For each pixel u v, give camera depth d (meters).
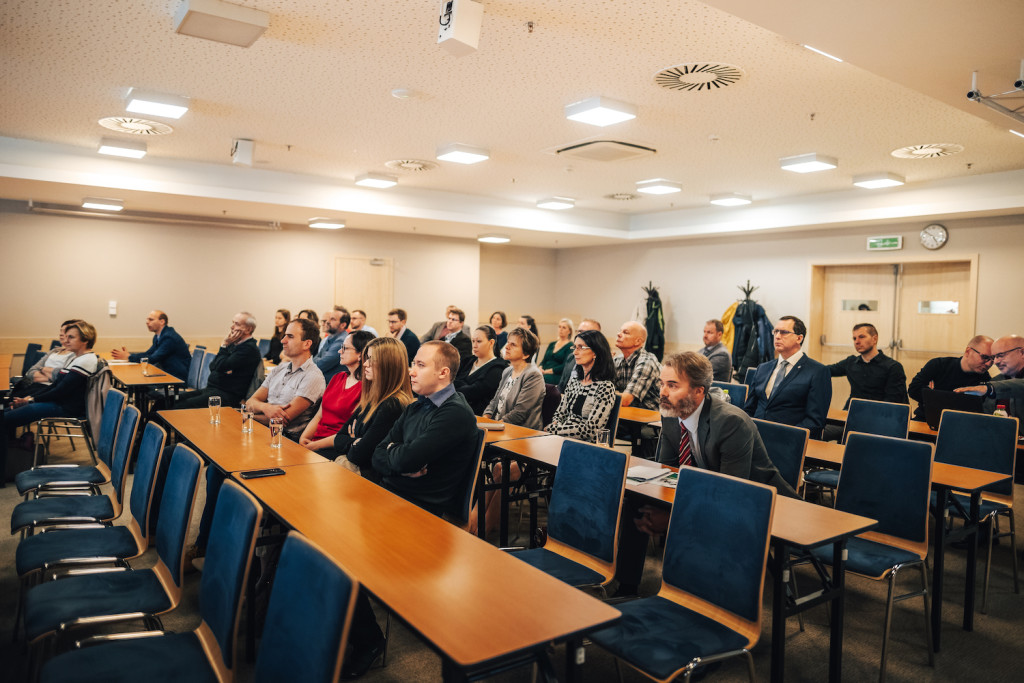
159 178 6.82
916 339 8.00
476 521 3.41
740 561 2.07
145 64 4.06
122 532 2.73
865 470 2.98
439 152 6.09
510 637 1.46
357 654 2.54
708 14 3.20
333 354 6.66
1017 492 5.40
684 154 6.12
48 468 3.58
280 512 2.28
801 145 5.70
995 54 3.01
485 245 11.91
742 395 5.05
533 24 3.37
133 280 8.80
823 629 3.07
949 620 3.18
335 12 3.28
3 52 3.86
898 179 6.78
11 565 3.47
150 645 1.86
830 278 8.80
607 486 2.51
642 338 5.04
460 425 2.88
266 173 7.43
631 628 2.05
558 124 5.25
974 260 7.32
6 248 8.10
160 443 2.68
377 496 2.49
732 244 9.71
